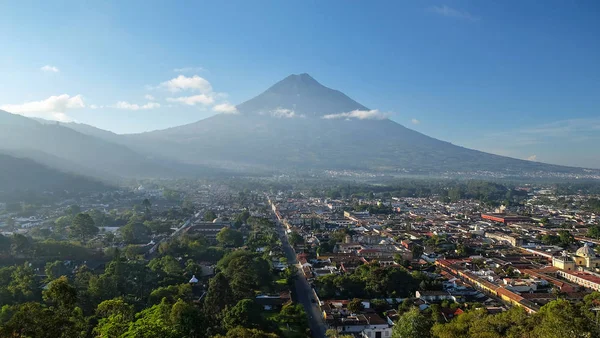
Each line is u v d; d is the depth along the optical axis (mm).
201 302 164125
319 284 185750
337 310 159000
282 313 149000
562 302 112625
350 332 145875
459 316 132750
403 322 121000
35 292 158125
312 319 156750
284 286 189500
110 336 92625
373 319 150125
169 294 155875
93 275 169625
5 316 122562
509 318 117125
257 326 128375
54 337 80500
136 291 168750
